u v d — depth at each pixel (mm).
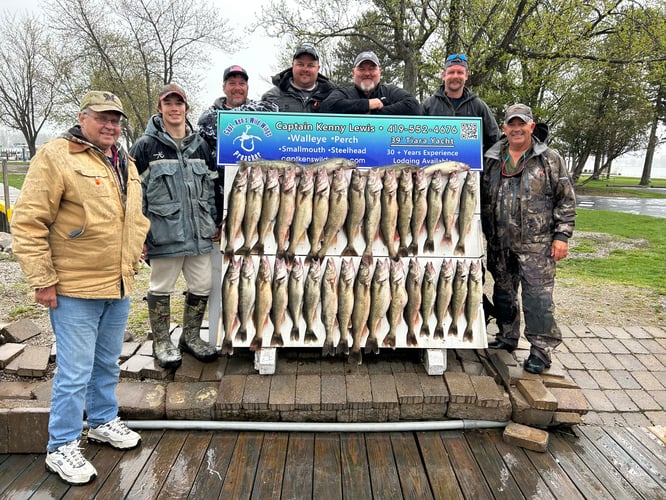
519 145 3225
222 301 3213
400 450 2803
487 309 3699
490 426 3010
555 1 10961
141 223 2609
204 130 3668
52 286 2293
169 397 3002
